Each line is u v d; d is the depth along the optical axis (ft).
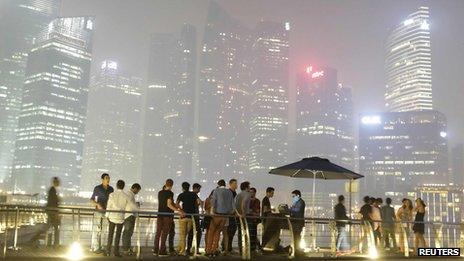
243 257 55.36
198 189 58.85
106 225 65.72
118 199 53.67
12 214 64.85
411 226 73.15
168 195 56.39
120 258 50.49
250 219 60.49
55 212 53.52
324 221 68.08
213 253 56.65
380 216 71.61
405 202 76.59
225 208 57.31
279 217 58.95
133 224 54.54
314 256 61.46
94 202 57.52
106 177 58.90
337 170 72.49
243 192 59.31
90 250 56.85
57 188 61.93
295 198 64.13
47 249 56.34
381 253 68.80
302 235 65.82
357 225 68.03
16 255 48.65
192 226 57.82
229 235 60.23
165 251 55.93
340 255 64.08
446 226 74.23
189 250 57.31
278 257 58.18
